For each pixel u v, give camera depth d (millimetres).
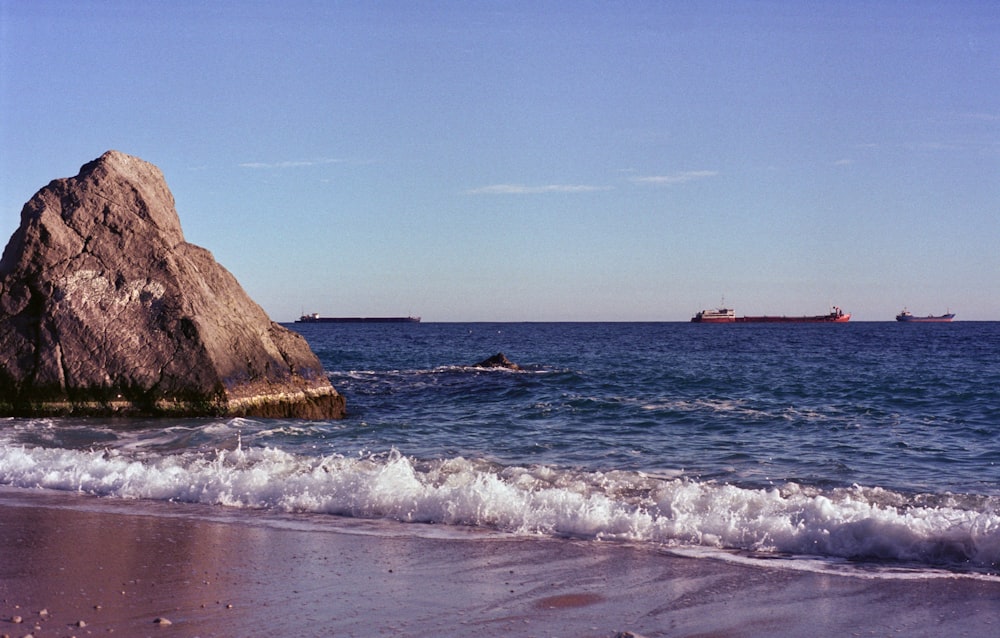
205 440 16516
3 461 13703
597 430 18938
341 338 99125
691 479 13094
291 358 21734
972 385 28547
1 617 6434
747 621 6594
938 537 8781
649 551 8797
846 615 6770
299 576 7711
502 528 9875
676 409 22266
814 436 18016
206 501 11359
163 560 8242
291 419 19844
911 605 7039
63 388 19281
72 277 19984
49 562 8125
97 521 10078
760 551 8852
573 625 6445
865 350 62469
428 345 75000
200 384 19375
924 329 154125
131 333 19672
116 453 14883
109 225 20719
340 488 11438
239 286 22312
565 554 8633
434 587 7395
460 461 14031
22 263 20047
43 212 20344
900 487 12609
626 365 43312
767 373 35531
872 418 20844
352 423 19594
